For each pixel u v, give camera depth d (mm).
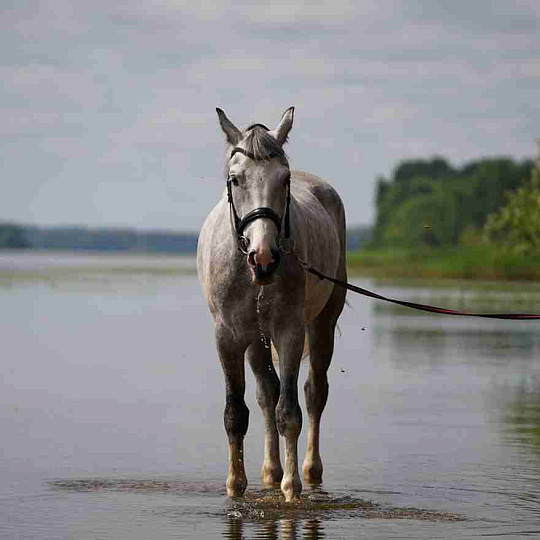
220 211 11805
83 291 58594
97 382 21344
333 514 11141
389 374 23109
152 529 10484
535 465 13633
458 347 29453
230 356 11648
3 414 17312
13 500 11680
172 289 61875
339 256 13477
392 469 13422
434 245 152375
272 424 12555
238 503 11586
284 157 10961
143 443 14984
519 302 42562
